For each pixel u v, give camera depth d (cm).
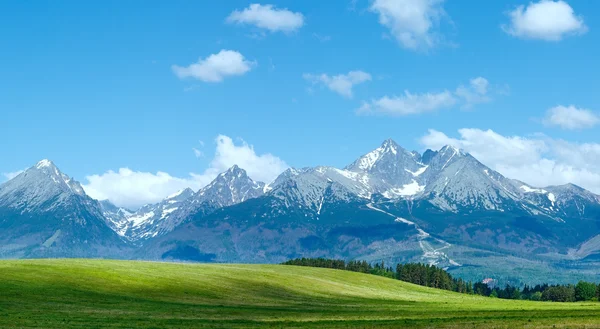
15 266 14488
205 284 15838
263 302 14462
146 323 9450
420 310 13588
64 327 8656
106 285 13875
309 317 11350
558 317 10969
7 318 9325
